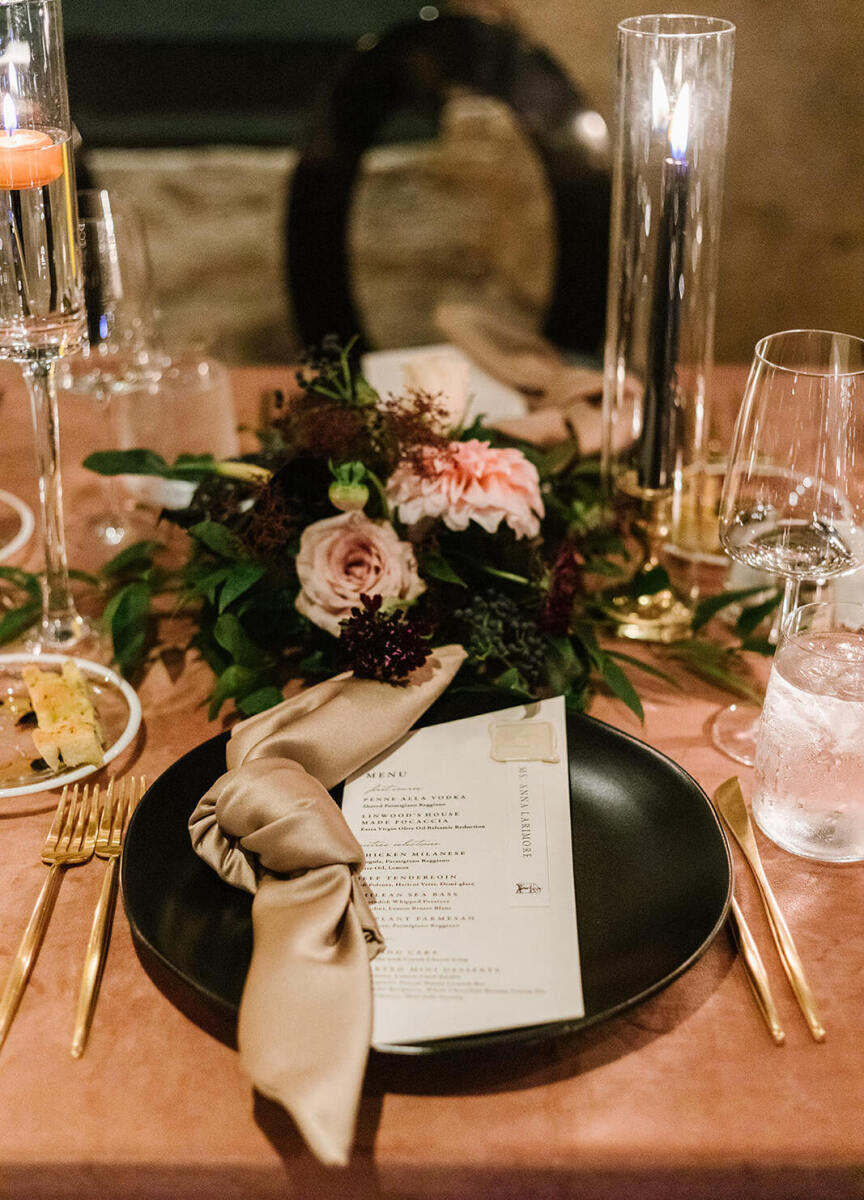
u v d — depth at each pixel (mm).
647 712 857
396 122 2508
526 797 718
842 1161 542
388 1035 558
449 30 1603
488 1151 539
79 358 1064
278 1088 515
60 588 921
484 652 821
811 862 711
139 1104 562
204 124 2551
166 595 989
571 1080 570
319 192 1653
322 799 654
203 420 1077
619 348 910
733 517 764
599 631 948
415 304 2666
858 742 681
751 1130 549
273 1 2418
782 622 739
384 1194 545
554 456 959
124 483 1101
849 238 2301
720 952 644
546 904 644
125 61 2475
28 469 1180
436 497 803
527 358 1269
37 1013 609
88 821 729
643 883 662
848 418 707
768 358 782
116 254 1031
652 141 835
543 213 2537
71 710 791
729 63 825
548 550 935
